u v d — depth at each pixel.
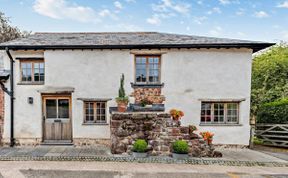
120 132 7.80
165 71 9.26
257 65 15.65
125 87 9.27
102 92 9.27
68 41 9.61
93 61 9.25
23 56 9.12
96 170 6.36
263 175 6.16
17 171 6.18
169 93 9.29
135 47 9.05
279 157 7.96
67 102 9.39
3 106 9.11
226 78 9.29
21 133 9.16
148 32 11.88
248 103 9.30
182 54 9.26
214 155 7.83
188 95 9.29
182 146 7.38
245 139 9.25
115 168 6.54
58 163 6.97
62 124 9.35
